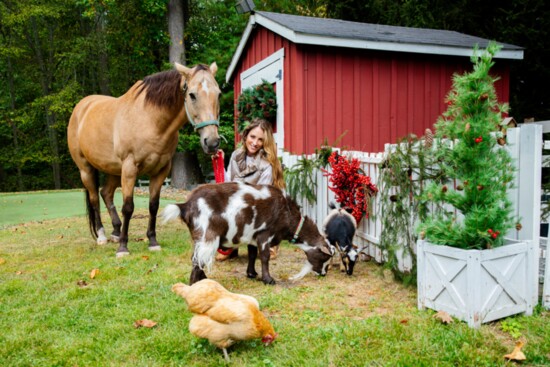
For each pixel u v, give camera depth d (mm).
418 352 2633
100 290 4027
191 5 21469
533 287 3301
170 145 5453
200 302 2611
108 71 22531
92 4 18406
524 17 11070
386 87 8359
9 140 26125
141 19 18562
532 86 11523
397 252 4348
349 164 4984
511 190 3461
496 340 2771
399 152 4129
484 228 3078
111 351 2781
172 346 2811
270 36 8945
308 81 7809
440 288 3236
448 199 3248
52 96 21828
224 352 2646
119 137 5359
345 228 4488
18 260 5359
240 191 3924
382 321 3156
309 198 6066
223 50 21156
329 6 17625
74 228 8008
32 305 3688
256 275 4418
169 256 5352
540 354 2586
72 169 26875
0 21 21453
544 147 3430
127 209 5426
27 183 25859
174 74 5125
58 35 23906
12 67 23875
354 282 4234
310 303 3633
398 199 4109
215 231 3744
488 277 3027
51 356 2750
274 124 8984
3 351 2787
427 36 9141
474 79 3115
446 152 3396
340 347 2729
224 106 20703
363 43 7801
